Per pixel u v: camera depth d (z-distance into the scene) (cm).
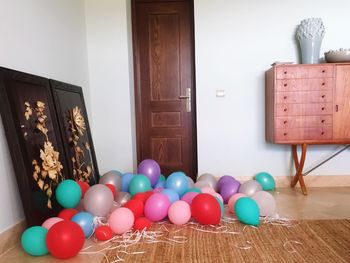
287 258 151
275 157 310
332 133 269
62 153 224
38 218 178
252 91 306
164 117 373
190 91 369
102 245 172
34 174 183
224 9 302
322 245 165
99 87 320
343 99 267
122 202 222
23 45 198
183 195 227
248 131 310
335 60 270
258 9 300
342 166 307
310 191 286
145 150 375
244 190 241
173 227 198
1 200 168
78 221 175
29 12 205
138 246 170
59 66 252
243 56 304
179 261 151
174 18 365
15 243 177
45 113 211
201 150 313
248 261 149
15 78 182
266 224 198
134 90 362
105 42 316
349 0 295
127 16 321
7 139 169
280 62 283
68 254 150
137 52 367
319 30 273
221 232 187
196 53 306
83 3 310
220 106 309
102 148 323
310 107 269
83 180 253
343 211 223
